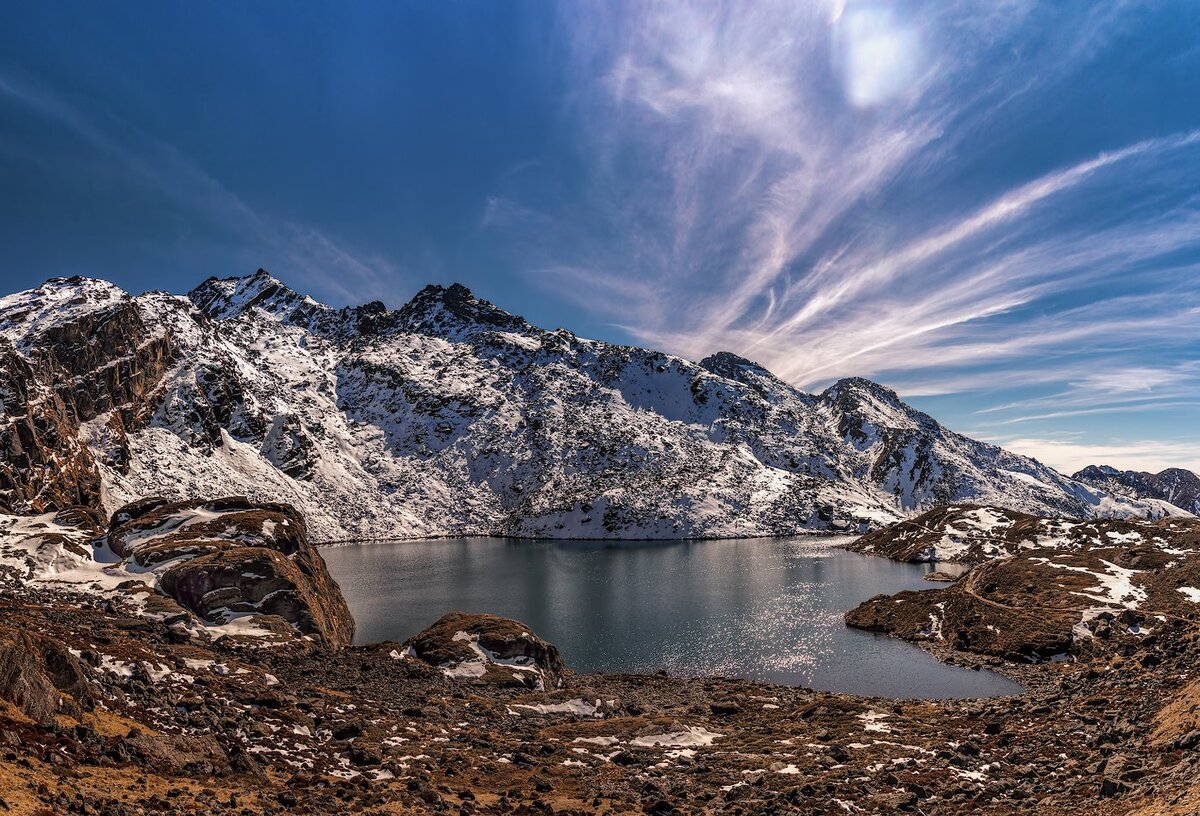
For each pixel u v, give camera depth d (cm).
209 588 6825
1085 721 4253
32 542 7744
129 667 3534
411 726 4106
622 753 3991
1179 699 3619
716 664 8662
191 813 2002
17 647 2414
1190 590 8600
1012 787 3169
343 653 6425
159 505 9200
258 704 3759
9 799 1622
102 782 2030
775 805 3039
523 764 3688
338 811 2400
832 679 7781
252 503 9394
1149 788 2508
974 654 8606
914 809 2966
